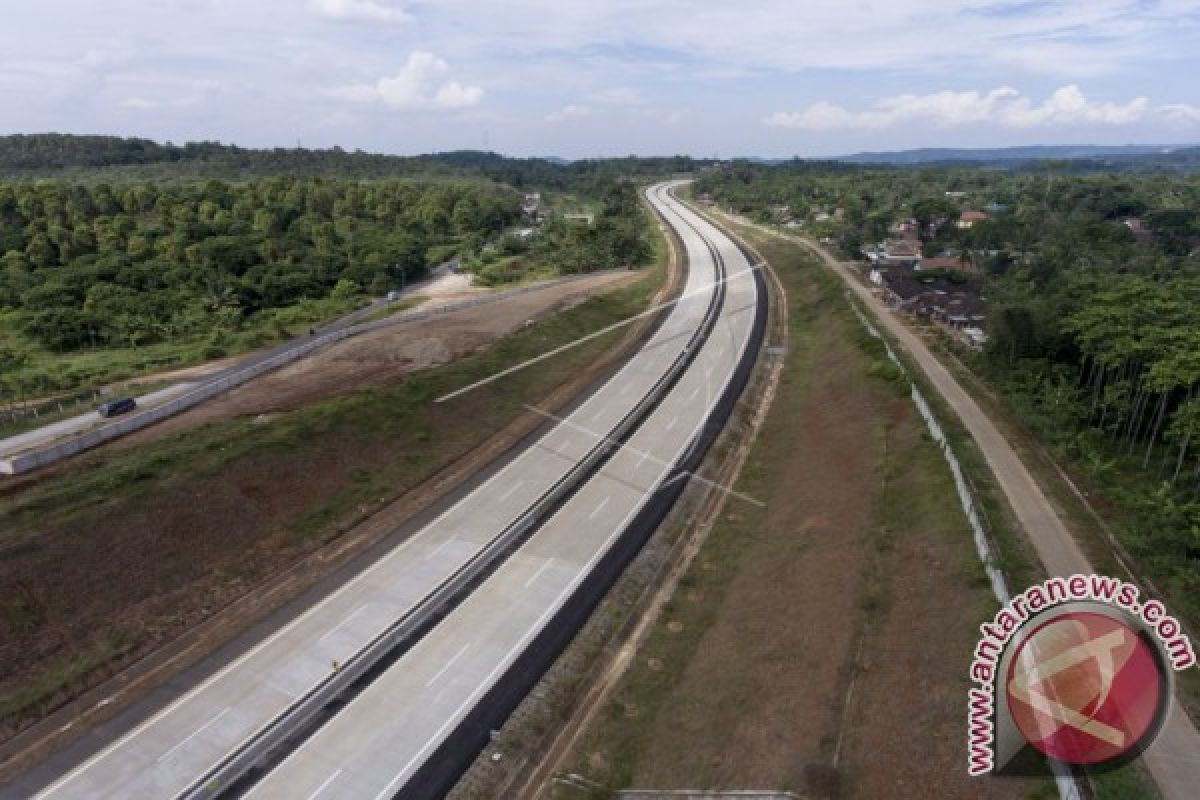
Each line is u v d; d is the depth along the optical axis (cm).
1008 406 5653
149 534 4200
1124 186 17850
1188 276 8706
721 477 5516
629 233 13612
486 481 5309
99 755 3094
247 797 2931
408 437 5666
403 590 4122
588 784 3058
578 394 6850
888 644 3269
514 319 8619
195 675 3525
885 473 4722
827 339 8069
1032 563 3509
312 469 5041
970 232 12744
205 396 6338
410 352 7431
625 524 4784
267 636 3778
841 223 15588
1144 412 5147
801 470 5388
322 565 4350
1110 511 4122
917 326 8244
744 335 8525
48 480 4719
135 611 3828
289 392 6419
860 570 3841
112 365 8006
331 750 3152
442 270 14075
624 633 3944
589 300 9431
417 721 3303
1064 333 5997
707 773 2970
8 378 7412
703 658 3694
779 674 3353
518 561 4406
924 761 2617
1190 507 3841
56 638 3591
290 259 12100
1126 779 2383
